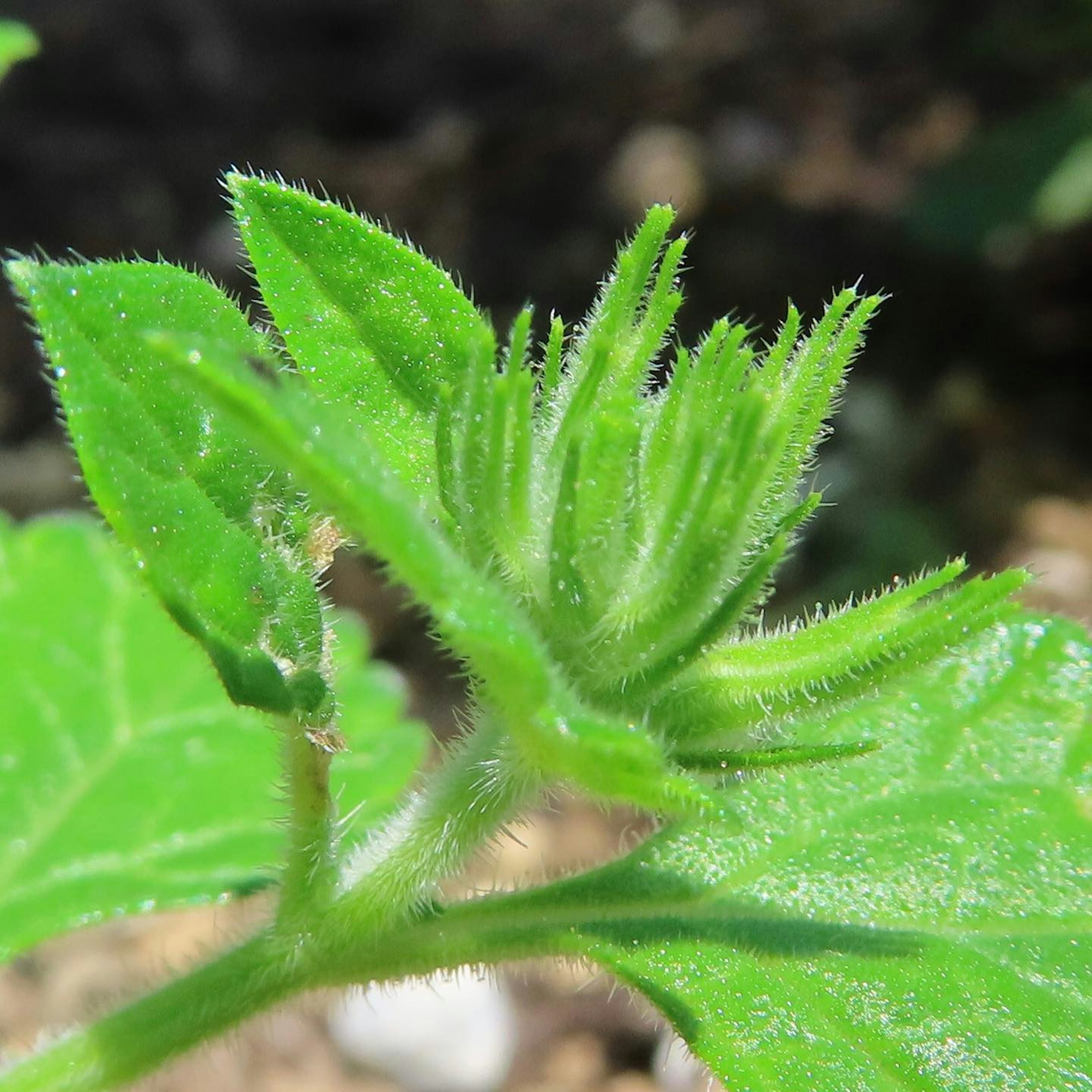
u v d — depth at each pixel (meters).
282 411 0.06
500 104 0.29
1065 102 0.24
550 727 0.07
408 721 0.11
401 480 0.08
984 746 0.08
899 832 0.08
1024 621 0.09
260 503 0.07
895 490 0.21
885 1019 0.08
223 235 0.25
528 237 0.26
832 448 0.22
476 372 0.07
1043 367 0.24
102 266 0.07
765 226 0.25
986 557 0.20
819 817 0.08
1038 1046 0.08
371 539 0.07
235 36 0.29
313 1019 0.15
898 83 0.29
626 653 0.07
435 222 0.26
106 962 0.15
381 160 0.28
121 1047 0.08
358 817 0.10
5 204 0.25
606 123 0.28
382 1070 0.14
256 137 0.28
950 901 0.08
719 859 0.08
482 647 0.07
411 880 0.08
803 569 0.20
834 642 0.07
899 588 0.07
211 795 0.10
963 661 0.09
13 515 0.20
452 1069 0.14
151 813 0.10
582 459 0.07
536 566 0.07
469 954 0.08
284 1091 0.14
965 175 0.24
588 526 0.07
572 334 0.08
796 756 0.07
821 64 0.29
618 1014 0.15
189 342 0.06
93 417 0.07
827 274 0.24
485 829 0.08
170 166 0.26
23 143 0.26
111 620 0.11
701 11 0.31
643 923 0.08
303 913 0.08
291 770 0.08
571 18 0.31
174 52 0.28
